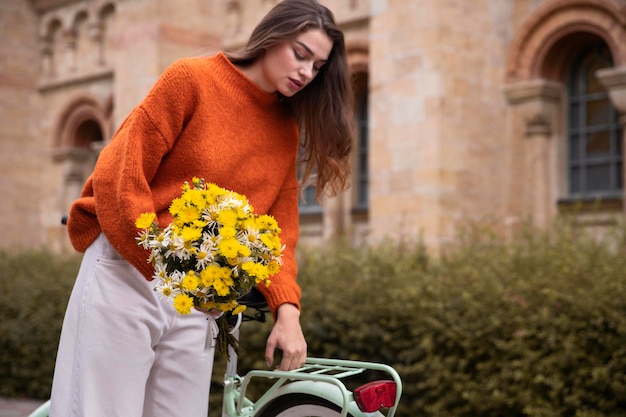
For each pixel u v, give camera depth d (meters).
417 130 8.41
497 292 4.77
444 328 4.80
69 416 2.36
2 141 13.76
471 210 8.47
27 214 14.03
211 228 2.22
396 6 8.63
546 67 8.76
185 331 2.46
